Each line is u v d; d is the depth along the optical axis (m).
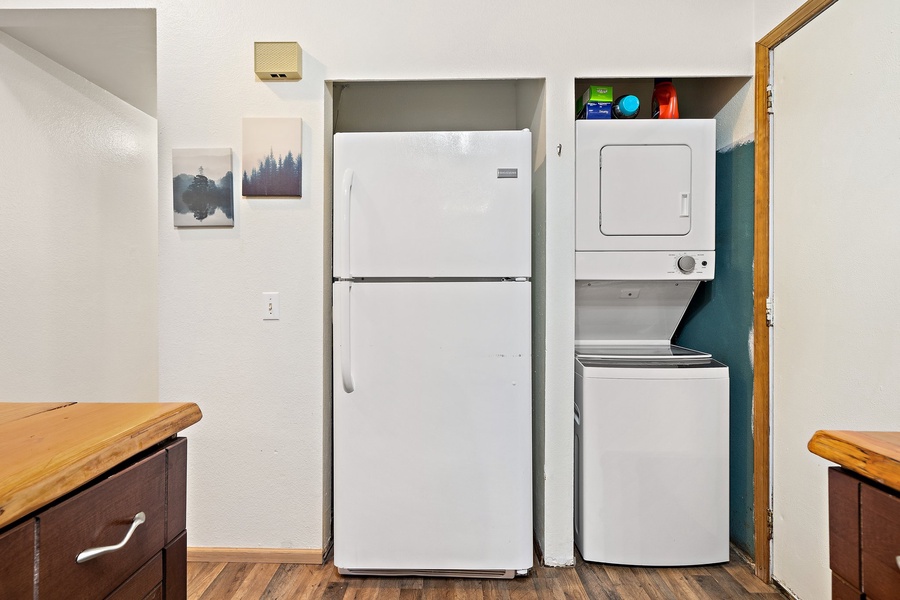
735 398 2.01
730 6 1.88
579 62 1.90
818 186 1.55
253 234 1.93
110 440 0.67
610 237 1.98
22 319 2.28
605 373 1.91
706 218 1.99
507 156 1.80
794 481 1.69
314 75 1.92
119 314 2.94
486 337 1.81
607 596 1.75
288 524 1.96
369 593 1.77
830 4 1.48
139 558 0.73
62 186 2.49
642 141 1.97
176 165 1.92
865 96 1.36
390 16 1.90
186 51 1.91
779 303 1.75
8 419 0.77
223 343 1.94
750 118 1.89
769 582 1.82
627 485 1.91
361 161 1.80
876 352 1.33
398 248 1.80
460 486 1.82
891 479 0.57
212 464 1.95
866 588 0.61
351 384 1.80
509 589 1.80
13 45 2.18
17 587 0.52
